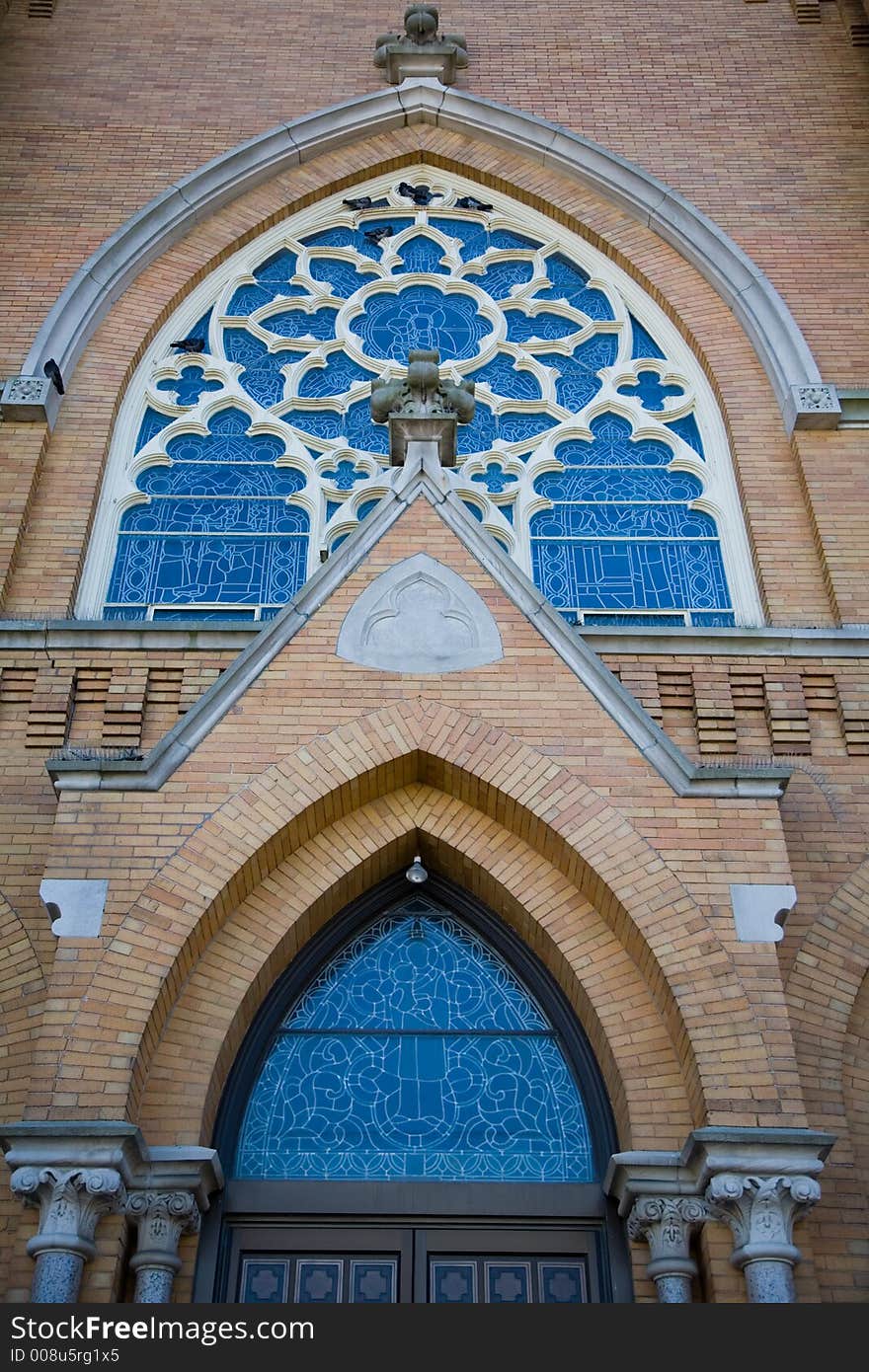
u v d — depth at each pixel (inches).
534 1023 435.5
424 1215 397.7
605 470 606.2
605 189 684.7
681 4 754.2
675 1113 388.5
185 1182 371.2
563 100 718.5
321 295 667.4
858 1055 425.7
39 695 486.3
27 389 578.6
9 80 708.7
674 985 386.9
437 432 489.4
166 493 593.0
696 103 714.8
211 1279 381.4
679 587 568.1
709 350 627.8
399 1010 438.3
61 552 547.2
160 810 411.8
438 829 441.7
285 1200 397.4
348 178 702.5
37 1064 366.3
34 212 655.8
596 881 411.2
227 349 647.8
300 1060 428.1
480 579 458.0
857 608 527.8
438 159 711.1
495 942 449.1
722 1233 367.2
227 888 406.3
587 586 569.6
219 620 509.7
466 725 432.5
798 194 675.4
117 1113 360.5
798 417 582.2
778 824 412.5
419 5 733.3
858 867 456.8
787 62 732.0
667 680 501.0
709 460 603.5
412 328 663.1
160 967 385.7
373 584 456.4
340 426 621.3
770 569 550.3
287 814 416.2
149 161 682.2
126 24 739.4
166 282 649.0
